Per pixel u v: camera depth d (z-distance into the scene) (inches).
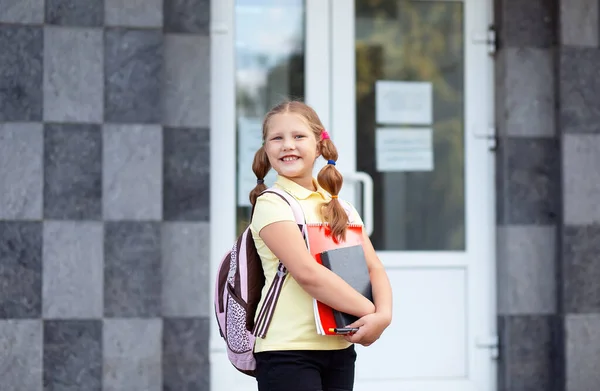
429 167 362.6
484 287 362.0
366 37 360.2
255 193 222.7
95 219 318.3
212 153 346.6
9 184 315.6
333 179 207.8
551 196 354.6
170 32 332.5
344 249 204.4
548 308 354.0
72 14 319.0
